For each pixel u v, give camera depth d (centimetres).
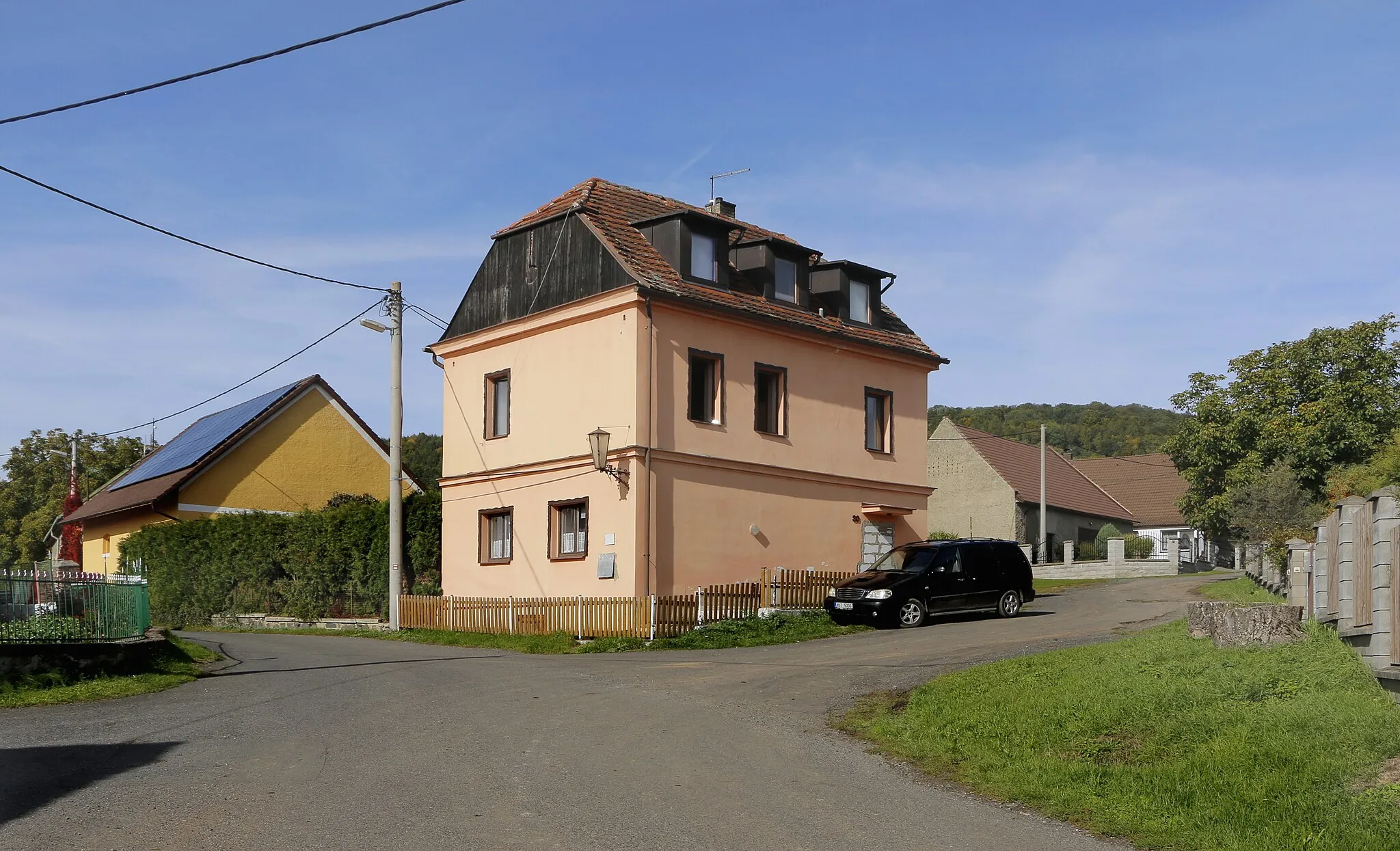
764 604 2394
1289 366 3762
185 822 762
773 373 2625
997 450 5144
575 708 1259
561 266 2528
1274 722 952
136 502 3862
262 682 1550
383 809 797
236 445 3906
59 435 6775
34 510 6588
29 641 1533
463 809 798
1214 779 842
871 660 1647
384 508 2869
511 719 1182
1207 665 1198
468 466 2736
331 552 3006
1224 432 3838
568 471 2458
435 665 1773
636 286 2305
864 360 2841
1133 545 4484
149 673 1595
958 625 2200
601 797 836
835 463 2727
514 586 2573
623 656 1941
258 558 3250
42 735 1103
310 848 699
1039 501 4888
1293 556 1689
